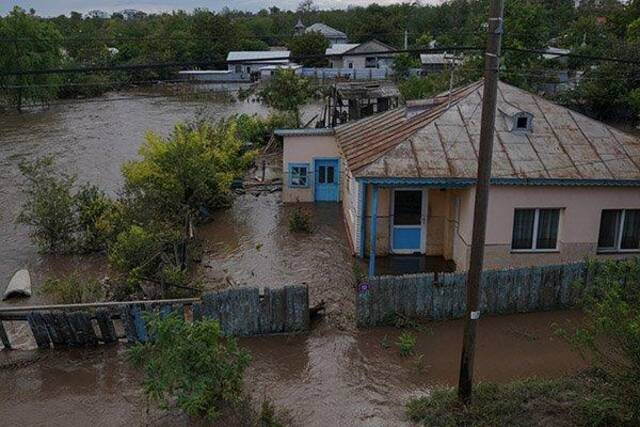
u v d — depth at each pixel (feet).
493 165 45.39
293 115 117.80
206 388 28.19
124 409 31.14
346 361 35.45
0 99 163.73
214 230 61.41
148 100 185.98
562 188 45.65
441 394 30.73
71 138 118.83
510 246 46.52
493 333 38.68
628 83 125.49
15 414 31.01
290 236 59.16
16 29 159.63
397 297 39.11
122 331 39.40
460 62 132.87
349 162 49.06
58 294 43.29
